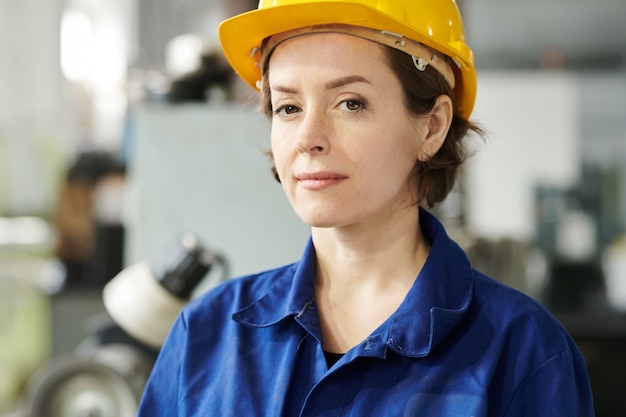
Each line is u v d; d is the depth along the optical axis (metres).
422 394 0.87
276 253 1.94
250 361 0.97
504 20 4.21
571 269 4.22
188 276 1.62
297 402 0.92
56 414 1.74
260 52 1.05
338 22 0.90
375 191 0.92
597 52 4.27
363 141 0.90
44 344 3.93
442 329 0.90
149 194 1.97
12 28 3.96
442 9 0.97
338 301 0.98
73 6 3.97
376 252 0.97
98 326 1.89
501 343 0.90
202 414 0.95
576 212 4.35
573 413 0.87
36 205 4.05
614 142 4.39
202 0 3.75
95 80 3.97
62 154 4.05
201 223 1.96
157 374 1.04
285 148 0.94
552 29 4.23
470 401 0.86
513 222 4.43
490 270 2.28
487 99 4.44
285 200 1.94
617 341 3.46
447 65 0.99
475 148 1.10
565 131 4.41
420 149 0.98
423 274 0.94
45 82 4.02
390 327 0.91
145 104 2.13
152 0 3.83
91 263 2.90
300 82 0.91
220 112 1.95
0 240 3.93
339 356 0.95
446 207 2.88
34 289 3.93
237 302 1.03
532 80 4.39
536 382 0.88
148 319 1.61
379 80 0.91
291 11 0.90
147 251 1.97
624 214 4.33
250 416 0.92
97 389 1.73
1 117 3.99
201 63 2.14
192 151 1.96
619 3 4.12
